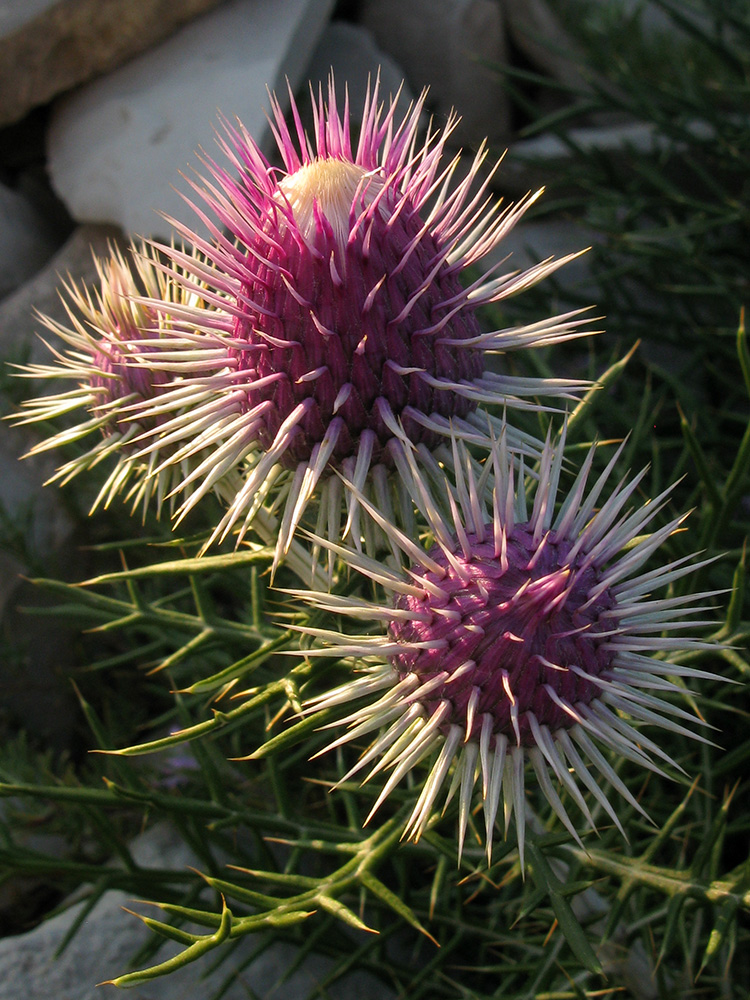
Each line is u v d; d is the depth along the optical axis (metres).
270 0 0.52
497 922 0.33
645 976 0.28
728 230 0.55
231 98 0.48
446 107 0.64
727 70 0.57
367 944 0.30
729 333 0.43
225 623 0.28
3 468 0.45
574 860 0.25
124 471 0.26
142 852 0.35
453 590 0.21
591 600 0.21
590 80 0.51
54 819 0.36
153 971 0.21
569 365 0.51
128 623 0.27
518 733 0.20
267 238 0.22
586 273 0.56
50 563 0.44
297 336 0.22
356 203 0.21
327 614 0.23
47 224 0.55
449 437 0.22
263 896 0.22
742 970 0.32
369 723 0.21
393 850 0.23
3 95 0.51
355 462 0.22
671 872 0.25
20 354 0.45
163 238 0.46
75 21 0.49
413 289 0.22
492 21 0.65
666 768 0.31
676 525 0.22
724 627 0.26
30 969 0.32
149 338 0.25
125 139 0.49
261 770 0.36
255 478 0.21
